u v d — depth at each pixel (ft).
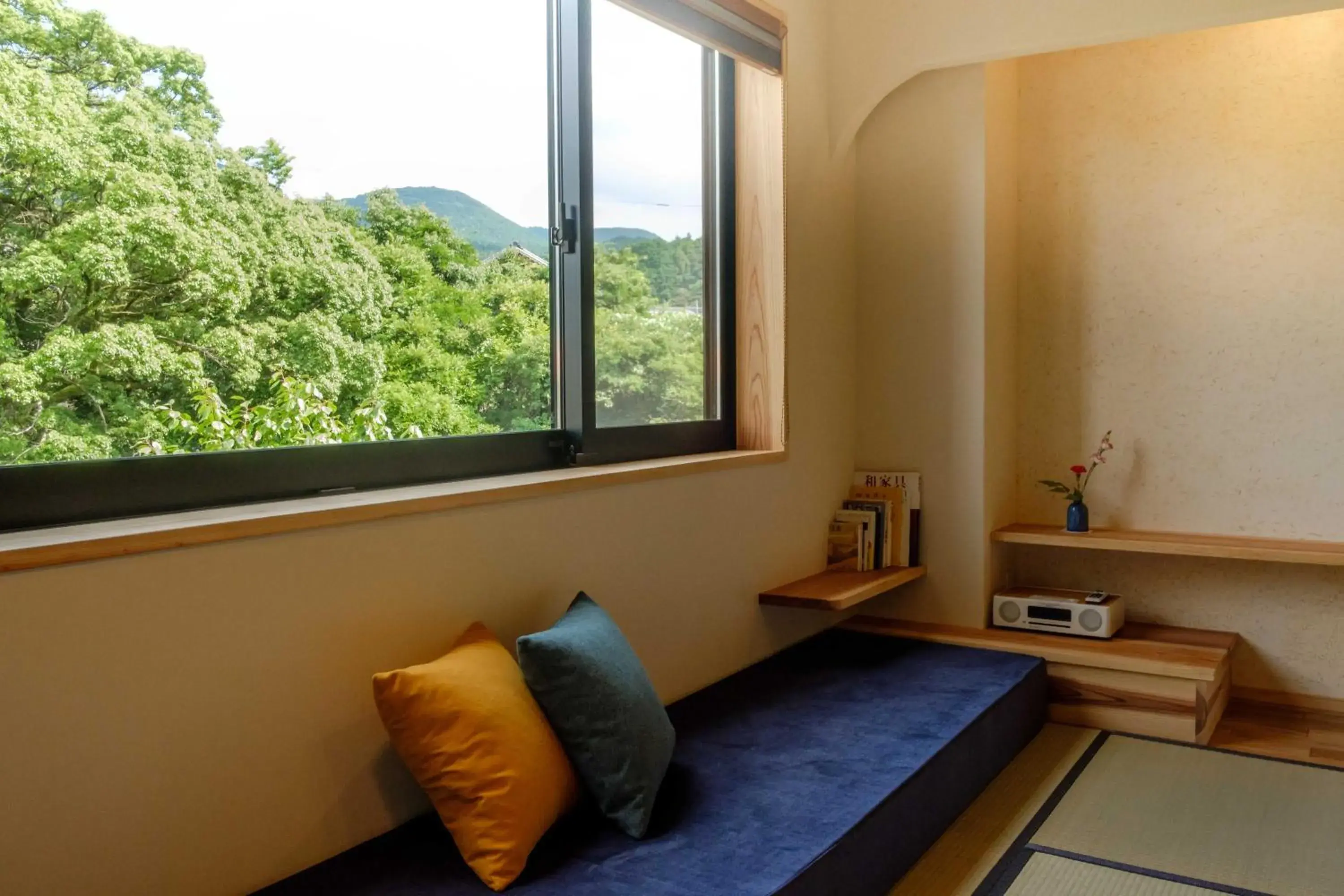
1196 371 11.66
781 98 10.41
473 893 5.41
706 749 7.75
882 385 12.16
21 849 4.56
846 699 9.09
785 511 10.80
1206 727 10.19
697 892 5.41
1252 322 11.33
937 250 11.76
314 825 5.81
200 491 5.90
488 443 7.82
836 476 11.92
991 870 7.30
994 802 8.58
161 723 5.07
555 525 7.60
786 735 8.10
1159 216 11.79
